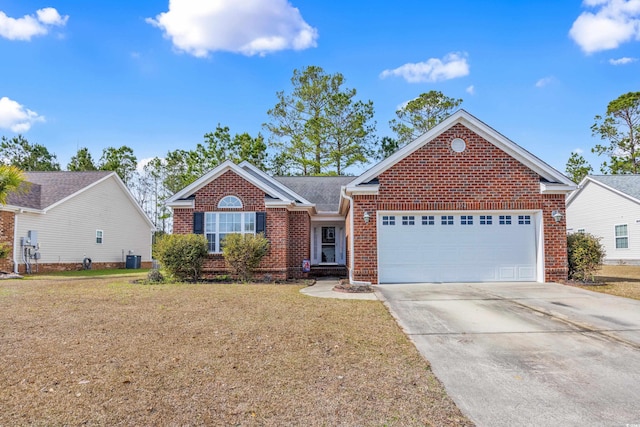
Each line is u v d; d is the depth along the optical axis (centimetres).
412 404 410
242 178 1627
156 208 4909
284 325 723
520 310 870
